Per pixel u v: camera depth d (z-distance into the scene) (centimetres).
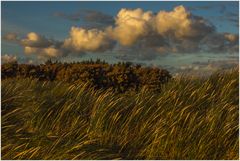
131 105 767
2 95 734
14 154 591
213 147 664
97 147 655
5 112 704
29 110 724
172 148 654
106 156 620
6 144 609
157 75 1099
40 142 629
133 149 666
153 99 785
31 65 1228
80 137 683
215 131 687
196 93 792
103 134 694
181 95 788
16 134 648
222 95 802
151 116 718
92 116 723
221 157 655
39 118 710
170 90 800
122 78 1103
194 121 704
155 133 675
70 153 611
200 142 659
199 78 875
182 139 662
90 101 792
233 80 827
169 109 738
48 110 726
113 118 711
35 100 763
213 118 709
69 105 732
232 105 759
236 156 647
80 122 710
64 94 802
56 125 705
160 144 660
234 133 706
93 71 1113
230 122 711
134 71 1116
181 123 712
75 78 1109
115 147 669
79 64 1156
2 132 639
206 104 774
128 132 700
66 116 729
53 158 591
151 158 641
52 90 826
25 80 916
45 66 1227
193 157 647
